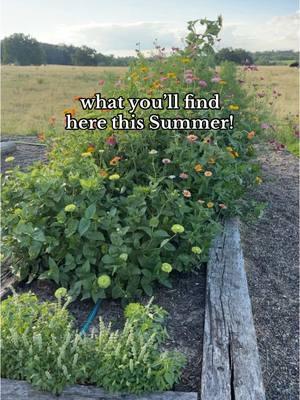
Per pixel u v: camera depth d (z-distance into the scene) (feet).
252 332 7.34
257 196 15.61
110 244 8.73
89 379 6.13
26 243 8.54
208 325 7.48
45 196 9.06
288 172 19.10
